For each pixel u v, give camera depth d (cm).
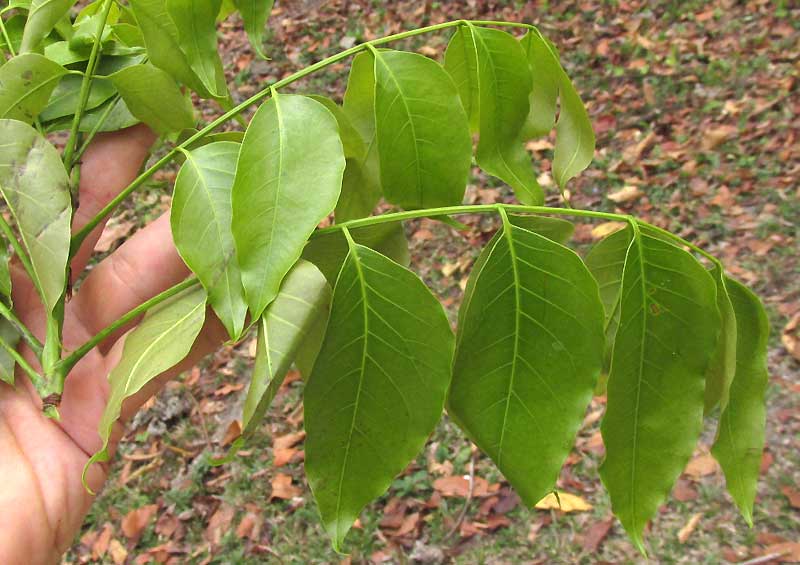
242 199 21
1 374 26
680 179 93
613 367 20
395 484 69
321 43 127
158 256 32
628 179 95
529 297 20
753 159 93
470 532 65
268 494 71
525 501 21
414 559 64
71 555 71
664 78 108
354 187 26
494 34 23
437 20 127
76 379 29
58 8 25
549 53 25
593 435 70
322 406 20
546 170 98
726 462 24
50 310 23
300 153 21
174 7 24
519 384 20
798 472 64
